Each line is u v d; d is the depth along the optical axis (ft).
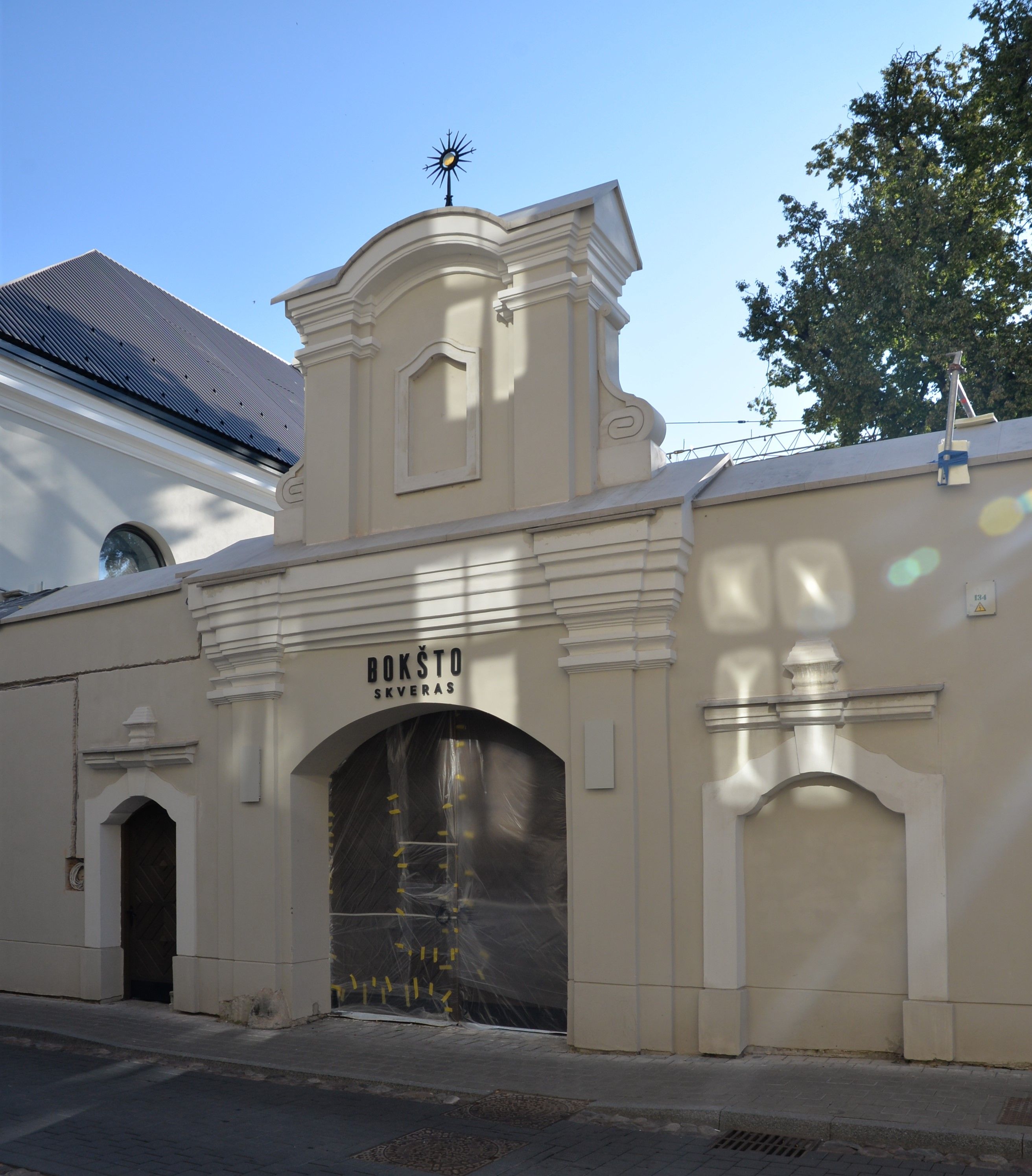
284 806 36.96
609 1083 26.94
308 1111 26.43
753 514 30.40
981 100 68.33
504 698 33.30
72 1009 40.14
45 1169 22.53
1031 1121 21.98
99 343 70.38
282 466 77.46
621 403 34.22
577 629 31.91
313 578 36.55
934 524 28.19
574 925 31.17
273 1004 35.99
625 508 30.81
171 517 70.49
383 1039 33.32
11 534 60.23
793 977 28.86
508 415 35.68
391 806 37.14
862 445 32.81
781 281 74.84
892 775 27.76
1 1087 29.53
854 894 28.37
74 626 44.78
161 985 41.39
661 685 30.86
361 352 38.91
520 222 34.99
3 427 60.39
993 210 67.36
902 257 67.21
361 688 35.99
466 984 35.06
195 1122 25.67
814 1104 23.86
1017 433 29.53
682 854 30.22
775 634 29.73
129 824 43.06
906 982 27.53
